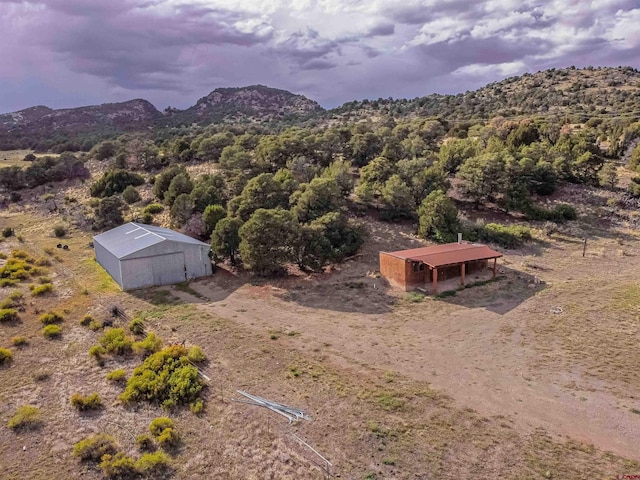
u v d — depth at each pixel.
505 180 57.69
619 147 80.31
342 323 31.05
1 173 77.44
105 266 43.12
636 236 51.94
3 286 38.31
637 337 27.42
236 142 81.25
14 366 25.62
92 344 28.14
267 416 20.58
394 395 21.98
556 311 31.83
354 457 17.92
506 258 45.28
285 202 49.66
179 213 53.50
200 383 23.16
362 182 61.00
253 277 40.66
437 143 90.81
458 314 32.22
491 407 21.14
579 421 20.02
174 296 36.62
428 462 17.55
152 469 17.36
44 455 18.55
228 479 16.98
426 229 49.44
